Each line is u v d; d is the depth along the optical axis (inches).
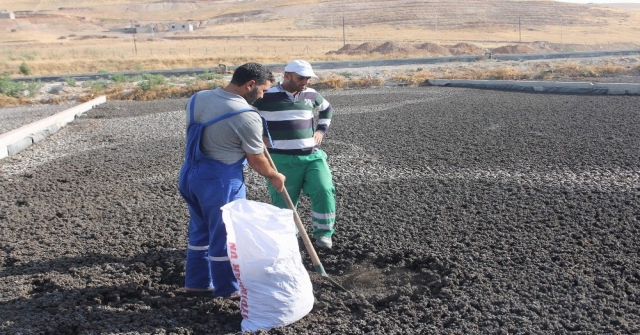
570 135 459.8
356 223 277.6
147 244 260.8
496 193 313.6
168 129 596.1
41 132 574.6
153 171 404.2
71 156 473.7
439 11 4298.7
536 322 177.2
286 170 231.1
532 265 219.0
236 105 184.4
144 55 2268.7
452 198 308.8
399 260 236.8
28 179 397.4
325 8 4653.1
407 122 565.9
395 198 314.3
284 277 178.9
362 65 1414.9
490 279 210.1
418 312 189.5
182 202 326.3
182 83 1146.7
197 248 201.9
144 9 6003.9
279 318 178.9
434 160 398.9
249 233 175.9
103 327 182.2
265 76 189.5
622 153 391.5
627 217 266.8
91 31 4392.2
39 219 300.5
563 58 1472.7
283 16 4566.9
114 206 322.0
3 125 714.2
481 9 4365.2
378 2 4658.0
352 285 217.8
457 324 179.6
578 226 257.8
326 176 234.7
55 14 4820.4
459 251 236.7
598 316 178.9
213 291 202.5
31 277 224.4
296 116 228.1
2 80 1092.5
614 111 565.6
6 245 262.7
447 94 812.0
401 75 1122.7
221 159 187.2
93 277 223.5
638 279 204.4
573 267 215.3
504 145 435.5
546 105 637.3
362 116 626.5
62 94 1082.1
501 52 2400.3
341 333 176.9
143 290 212.7
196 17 5413.4
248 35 3585.1
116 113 756.0
